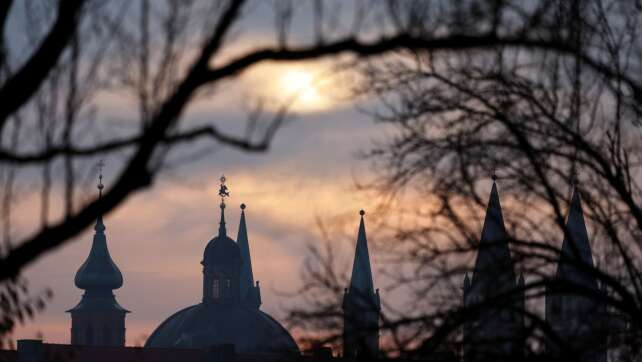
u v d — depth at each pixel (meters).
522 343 40.19
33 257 21.31
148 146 21.25
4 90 21.33
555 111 42.81
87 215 21.33
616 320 45.78
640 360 44.81
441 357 40.44
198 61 21.31
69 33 21.33
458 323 40.38
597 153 42.19
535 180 42.25
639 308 41.75
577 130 43.06
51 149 21.58
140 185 21.38
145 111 21.31
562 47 32.75
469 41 24.30
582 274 44.88
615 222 43.53
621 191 42.31
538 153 42.31
